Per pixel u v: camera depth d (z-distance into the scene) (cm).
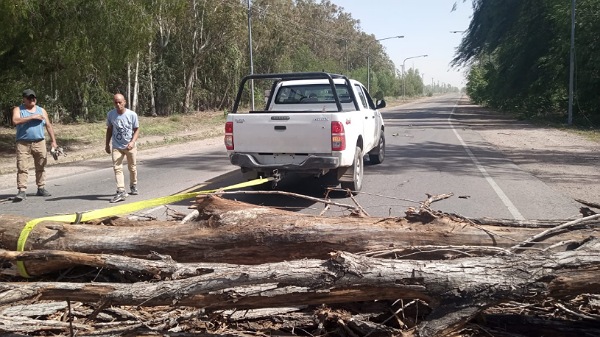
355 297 348
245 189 950
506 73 3612
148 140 2223
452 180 1043
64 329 356
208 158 1520
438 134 2211
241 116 823
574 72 2869
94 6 1744
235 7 4388
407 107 6156
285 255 408
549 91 3278
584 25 2734
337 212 757
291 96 1048
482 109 5203
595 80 2839
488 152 1556
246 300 346
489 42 3662
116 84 4078
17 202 894
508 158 1414
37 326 351
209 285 340
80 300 353
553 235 400
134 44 1903
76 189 1030
